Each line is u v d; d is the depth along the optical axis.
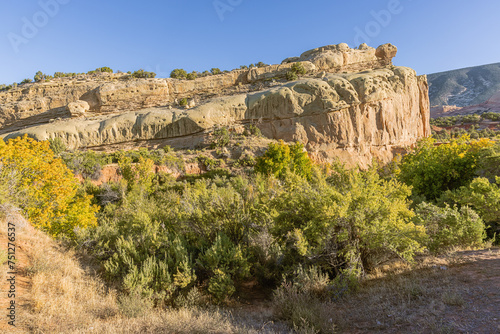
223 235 9.89
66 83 71.44
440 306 5.03
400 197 9.41
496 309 4.52
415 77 62.09
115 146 50.88
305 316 5.71
